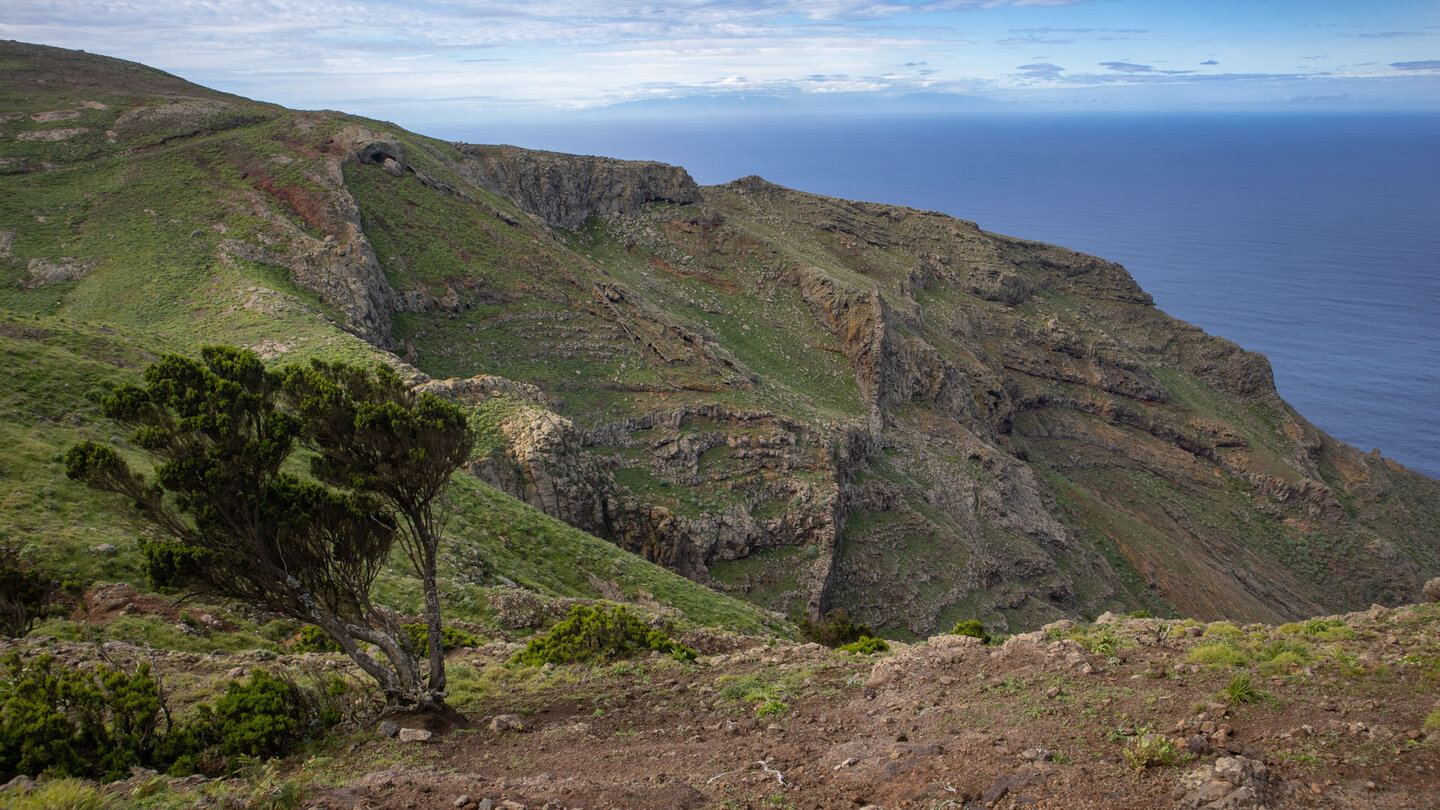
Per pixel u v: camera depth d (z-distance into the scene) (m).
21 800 9.68
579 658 20.36
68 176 81.81
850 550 70.19
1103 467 122.06
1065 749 10.34
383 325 72.31
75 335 37.16
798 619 59.34
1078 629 18.20
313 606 14.39
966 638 18.06
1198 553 107.69
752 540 62.97
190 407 13.55
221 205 77.38
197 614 19.89
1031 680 14.09
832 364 99.50
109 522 22.80
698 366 81.00
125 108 95.44
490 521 38.47
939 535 76.81
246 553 13.91
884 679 16.03
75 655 15.54
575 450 58.16
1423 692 11.05
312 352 53.75
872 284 117.25
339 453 14.84
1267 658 13.73
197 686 15.31
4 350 30.55
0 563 18.44
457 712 15.41
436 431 14.48
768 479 67.69
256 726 12.74
